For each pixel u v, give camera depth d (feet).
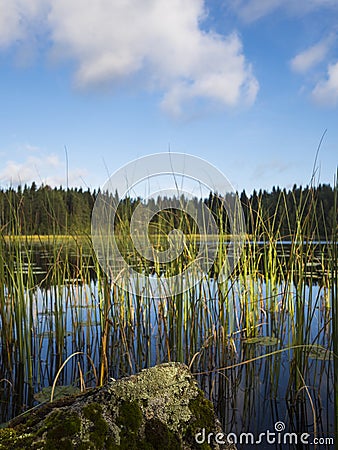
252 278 12.77
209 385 10.12
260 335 12.94
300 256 10.09
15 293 11.41
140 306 12.82
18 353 12.27
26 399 9.29
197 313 11.59
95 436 4.43
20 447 4.29
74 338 12.94
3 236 12.35
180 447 4.78
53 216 12.50
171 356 11.69
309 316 9.85
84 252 13.92
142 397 4.91
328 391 9.48
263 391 9.72
